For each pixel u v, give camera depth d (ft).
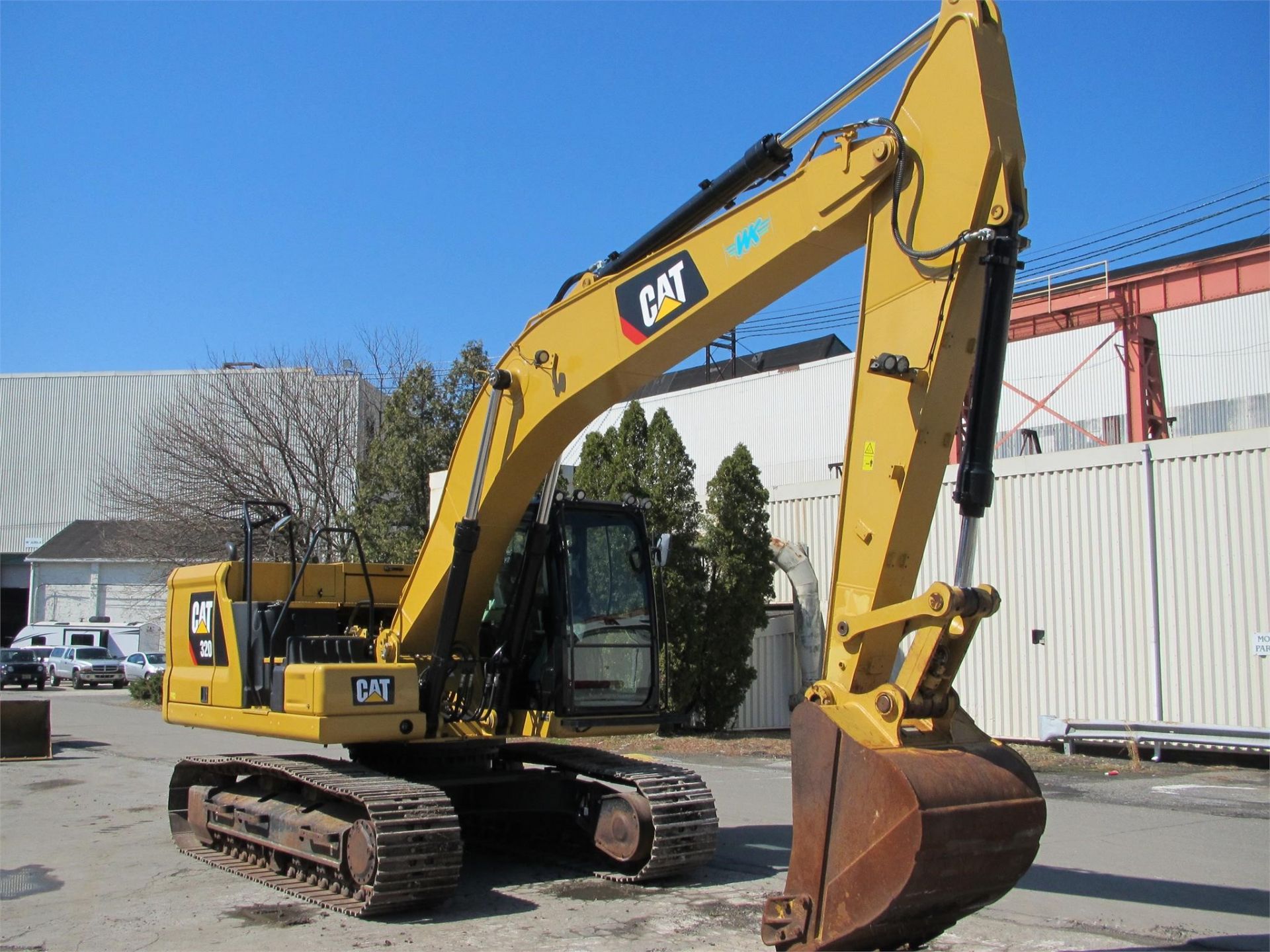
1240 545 49.80
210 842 30.86
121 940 21.66
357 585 31.09
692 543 62.90
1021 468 57.77
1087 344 97.86
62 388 192.75
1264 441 49.34
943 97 16.40
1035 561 56.85
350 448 101.91
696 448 124.67
